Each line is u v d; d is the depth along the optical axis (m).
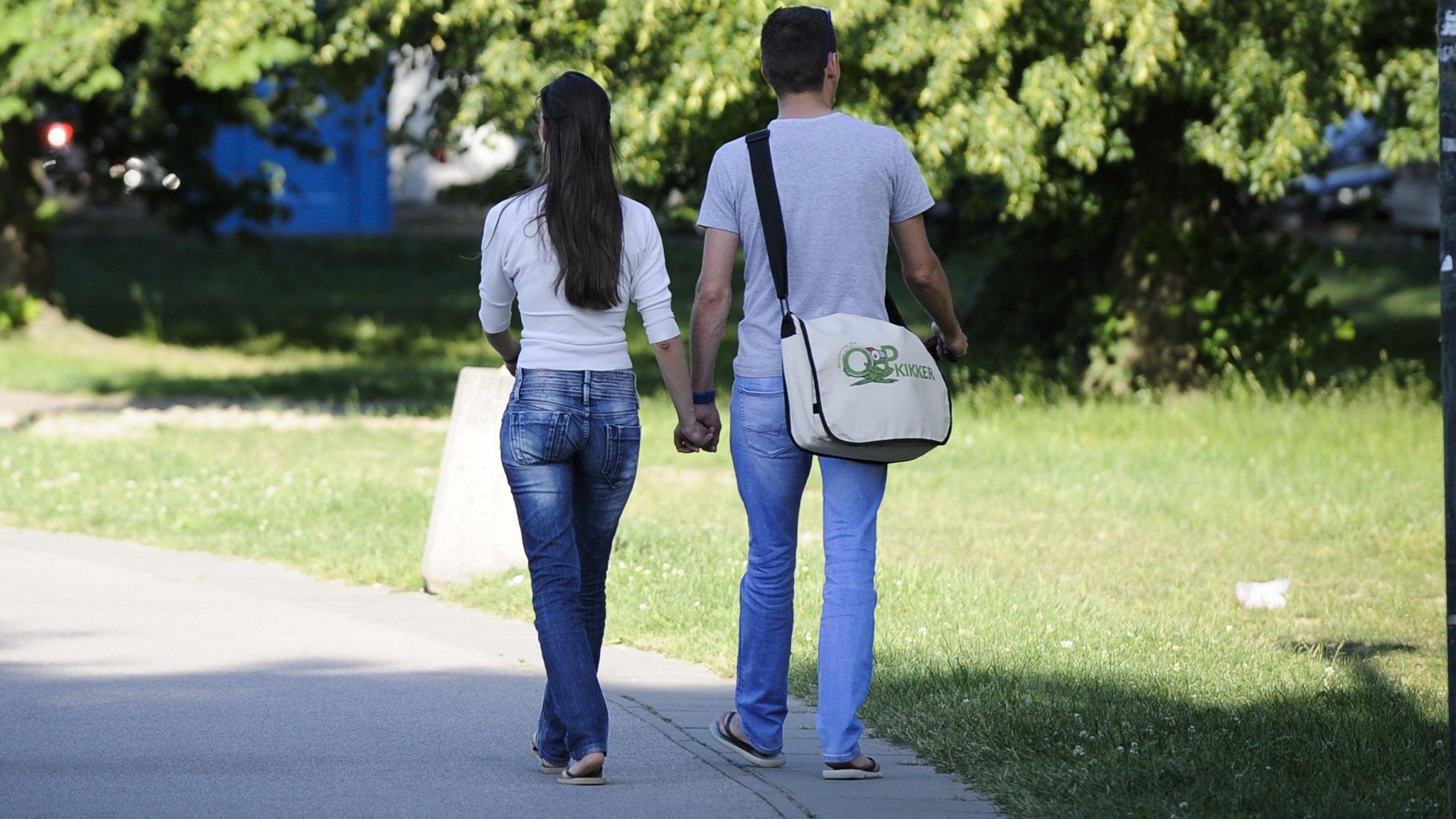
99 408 55.84
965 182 57.50
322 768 17.09
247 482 38.25
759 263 16.33
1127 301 55.59
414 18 50.16
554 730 16.89
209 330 83.69
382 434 49.09
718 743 18.36
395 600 26.95
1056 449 45.59
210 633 23.88
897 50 43.16
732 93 42.59
